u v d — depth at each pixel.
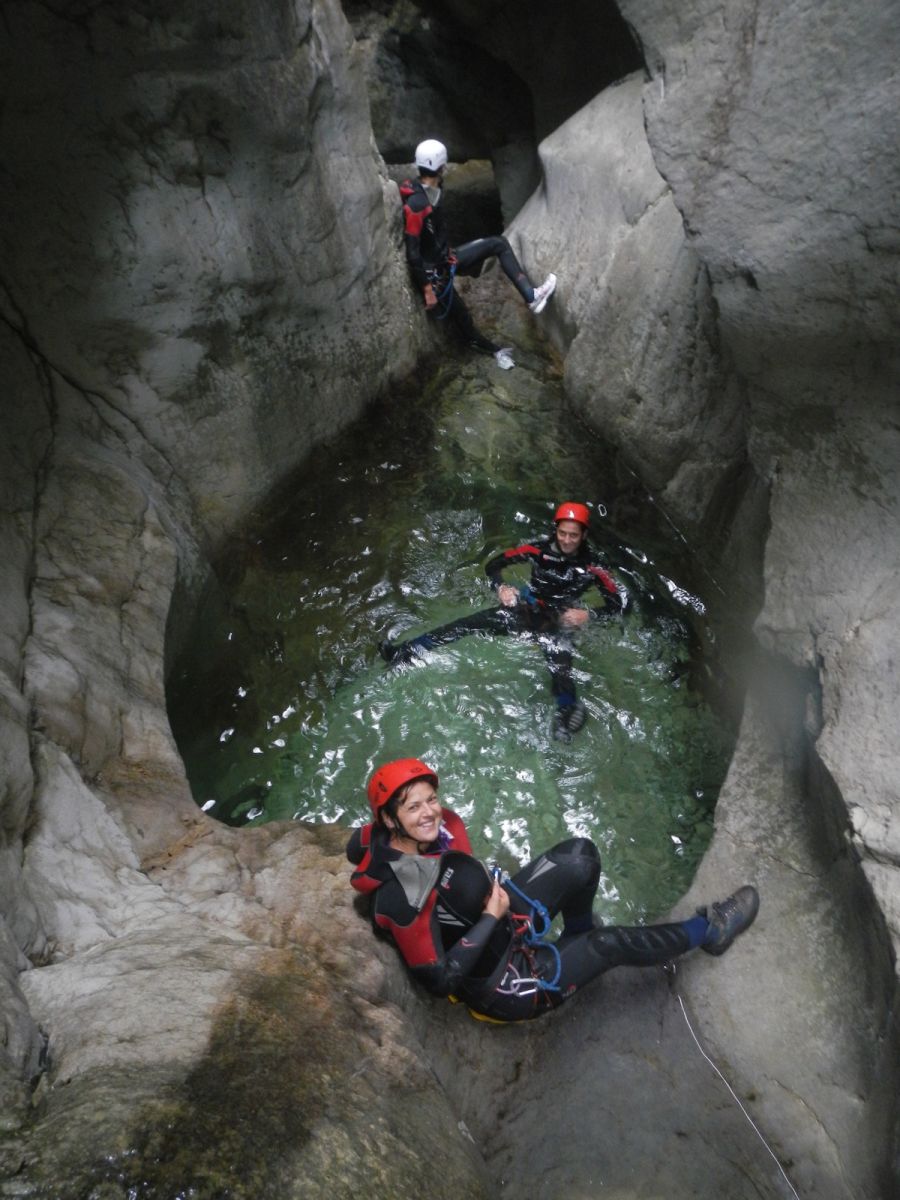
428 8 9.46
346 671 5.27
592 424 6.46
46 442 4.71
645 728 4.98
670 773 4.81
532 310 7.17
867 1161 3.19
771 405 4.01
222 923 3.32
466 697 5.07
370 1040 2.91
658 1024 3.73
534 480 6.25
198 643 5.19
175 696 4.92
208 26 4.61
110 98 4.51
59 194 4.55
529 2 8.27
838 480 3.89
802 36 3.33
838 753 3.44
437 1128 2.77
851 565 3.80
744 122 3.57
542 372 7.04
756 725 4.35
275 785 4.78
